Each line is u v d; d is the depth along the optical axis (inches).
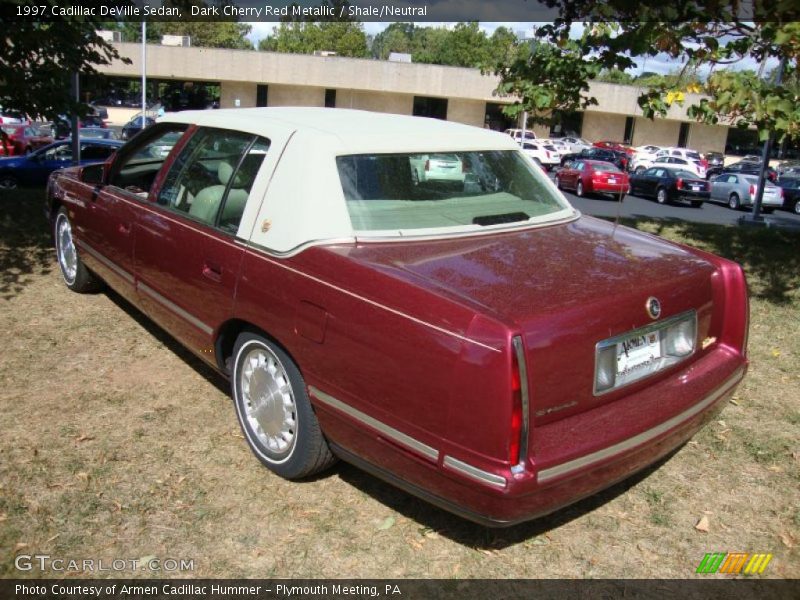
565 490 104.7
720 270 136.6
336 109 177.3
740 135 2164.1
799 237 450.0
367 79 1889.8
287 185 134.0
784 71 328.8
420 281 111.0
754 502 138.3
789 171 1095.6
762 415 173.3
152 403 165.8
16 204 388.2
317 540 122.6
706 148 2162.9
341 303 116.4
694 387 125.3
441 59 3105.3
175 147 172.1
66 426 153.3
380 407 111.7
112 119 1883.6
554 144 1763.0
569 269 120.3
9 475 134.5
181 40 1861.5
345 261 119.5
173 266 159.2
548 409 103.5
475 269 117.1
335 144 135.6
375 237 127.5
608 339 110.2
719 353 136.9
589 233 145.5
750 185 979.3
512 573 117.0
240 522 126.0
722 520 132.7
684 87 286.7
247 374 144.0
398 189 138.1
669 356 124.2
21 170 631.8
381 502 133.8
